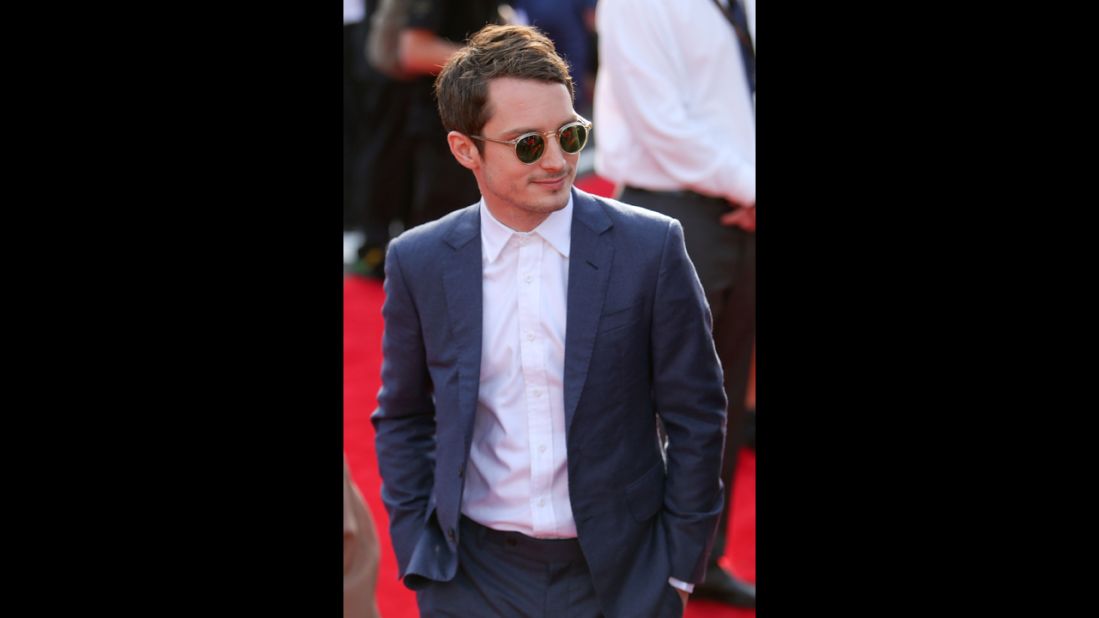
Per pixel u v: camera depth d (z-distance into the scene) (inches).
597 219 113.9
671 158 158.4
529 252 113.6
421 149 268.7
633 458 115.6
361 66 308.3
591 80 393.1
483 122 108.3
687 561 117.0
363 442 222.7
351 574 128.0
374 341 268.7
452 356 115.3
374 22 277.0
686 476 116.3
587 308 111.9
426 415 125.1
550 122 107.0
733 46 156.4
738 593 173.0
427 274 115.9
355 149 345.1
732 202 159.9
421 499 123.1
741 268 162.1
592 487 113.7
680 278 113.3
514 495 116.1
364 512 130.5
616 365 112.6
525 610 116.9
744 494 204.2
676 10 156.3
